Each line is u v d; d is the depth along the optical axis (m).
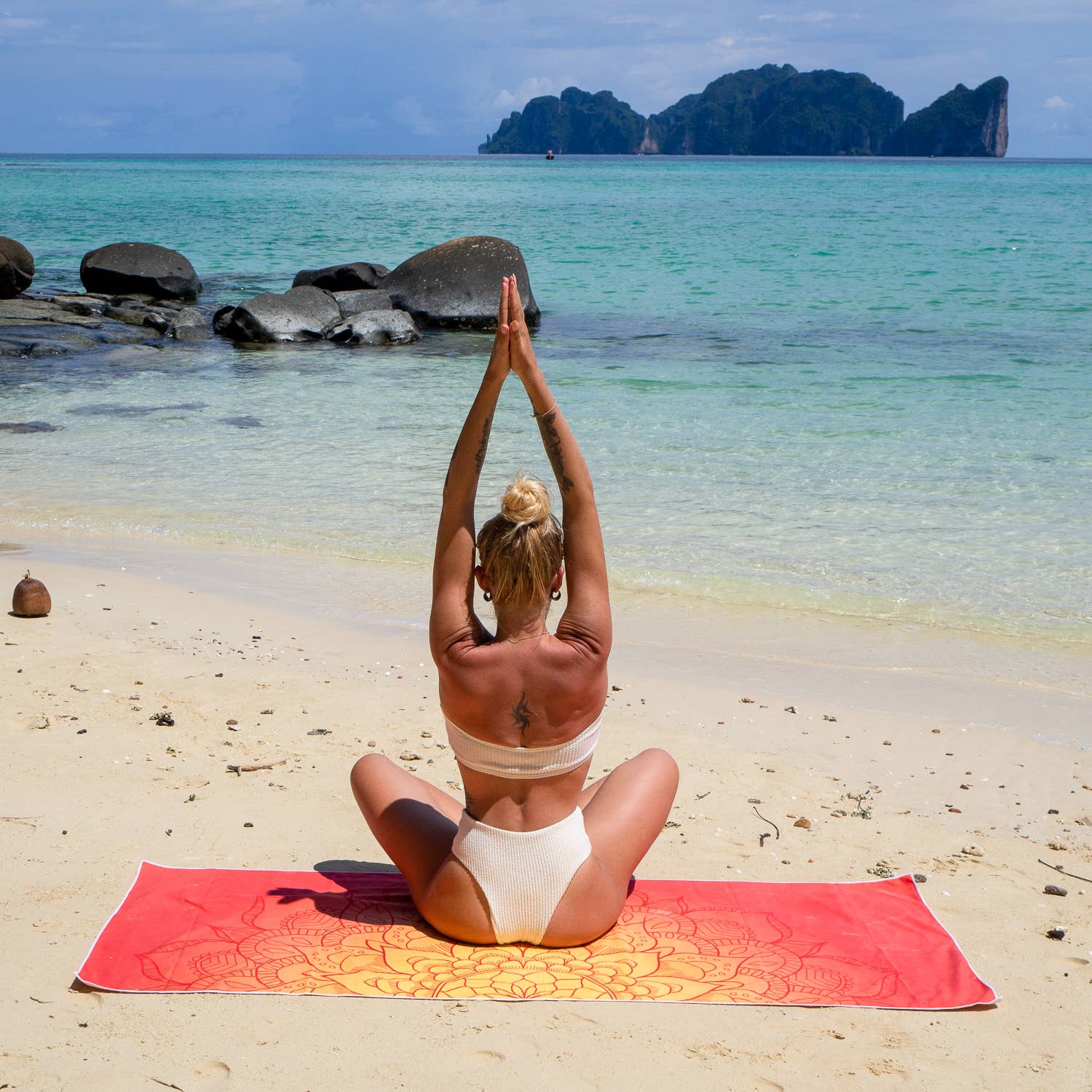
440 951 3.34
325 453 11.48
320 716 5.49
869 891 3.83
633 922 3.58
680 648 6.67
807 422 12.95
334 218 53.31
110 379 16.00
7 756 4.77
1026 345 19.23
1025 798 4.82
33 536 8.70
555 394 14.68
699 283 29.77
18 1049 2.79
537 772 3.29
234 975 3.17
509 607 3.29
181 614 7.02
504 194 84.62
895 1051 2.91
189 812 4.37
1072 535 8.76
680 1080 2.75
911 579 7.81
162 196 76.00
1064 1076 2.83
